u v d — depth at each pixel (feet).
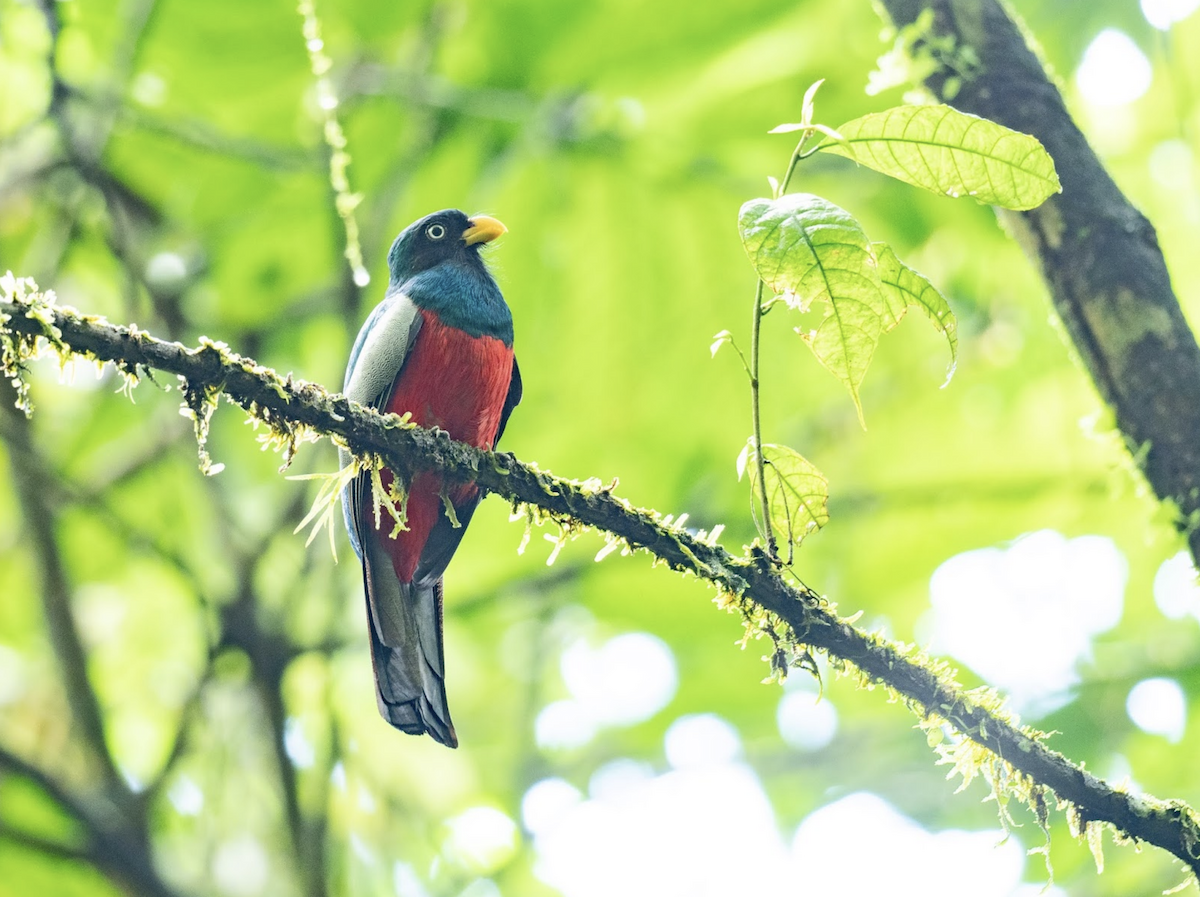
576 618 53.36
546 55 37.55
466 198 39.65
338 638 35.37
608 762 52.80
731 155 39.32
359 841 39.73
